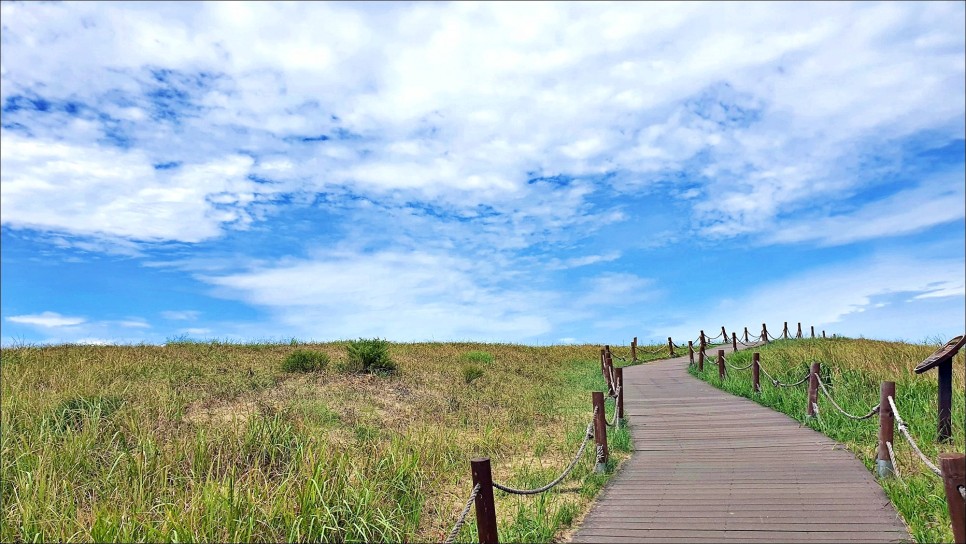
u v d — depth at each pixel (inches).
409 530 267.3
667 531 256.5
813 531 247.4
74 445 354.9
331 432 427.2
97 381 541.3
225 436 368.8
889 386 323.6
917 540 232.7
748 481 327.0
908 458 345.4
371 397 553.3
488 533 212.2
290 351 879.1
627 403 656.4
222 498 259.1
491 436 446.3
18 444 358.3
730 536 246.2
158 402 458.0
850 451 384.5
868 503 280.5
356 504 270.7
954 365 558.6
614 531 260.5
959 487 174.4
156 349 811.4
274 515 257.3
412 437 416.5
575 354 1242.0
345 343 1021.2
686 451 411.2
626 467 374.9
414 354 971.3
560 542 253.0
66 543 242.4
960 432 387.2
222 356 765.9
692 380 869.8
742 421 517.0
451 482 345.4
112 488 306.8
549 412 571.2
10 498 298.2
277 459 352.2
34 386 523.5
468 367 744.3
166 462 332.2
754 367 666.8
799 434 448.1
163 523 246.8
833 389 542.9
